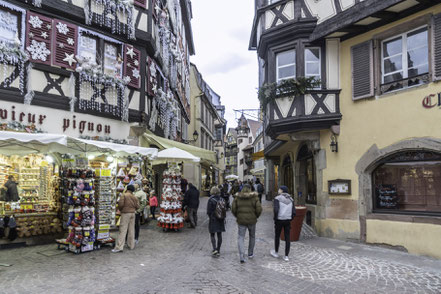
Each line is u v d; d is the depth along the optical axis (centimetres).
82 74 1023
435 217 747
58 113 975
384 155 848
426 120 764
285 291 512
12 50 872
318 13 1008
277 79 1088
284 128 1049
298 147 1352
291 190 1669
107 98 1100
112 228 1098
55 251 771
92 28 1071
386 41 884
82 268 625
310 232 1088
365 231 882
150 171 1429
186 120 2636
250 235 713
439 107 741
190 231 1084
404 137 806
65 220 880
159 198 1784
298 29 1017
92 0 1073
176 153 1116
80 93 1027
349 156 939
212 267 640
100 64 1082
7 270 608
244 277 579
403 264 678
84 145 884
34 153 896
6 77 878
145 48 1248
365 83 907
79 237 752
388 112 848
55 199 934
